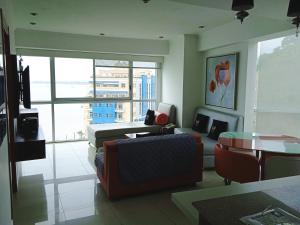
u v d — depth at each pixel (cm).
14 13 411
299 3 174
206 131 530
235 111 485
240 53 470
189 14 415
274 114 467
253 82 460
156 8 382
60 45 569
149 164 325
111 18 442
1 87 169
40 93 600
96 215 287
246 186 142
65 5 369
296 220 103
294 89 447
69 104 631
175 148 336
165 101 679
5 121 198
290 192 130
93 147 573
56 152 538
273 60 460
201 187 363
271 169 285
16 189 338
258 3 270
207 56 571
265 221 101
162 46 648
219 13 409
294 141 336
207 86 571
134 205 310
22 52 560
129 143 313
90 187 363
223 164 330
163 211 296
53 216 284
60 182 381
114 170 313
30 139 327
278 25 369
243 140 342
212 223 101
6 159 204
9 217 215
